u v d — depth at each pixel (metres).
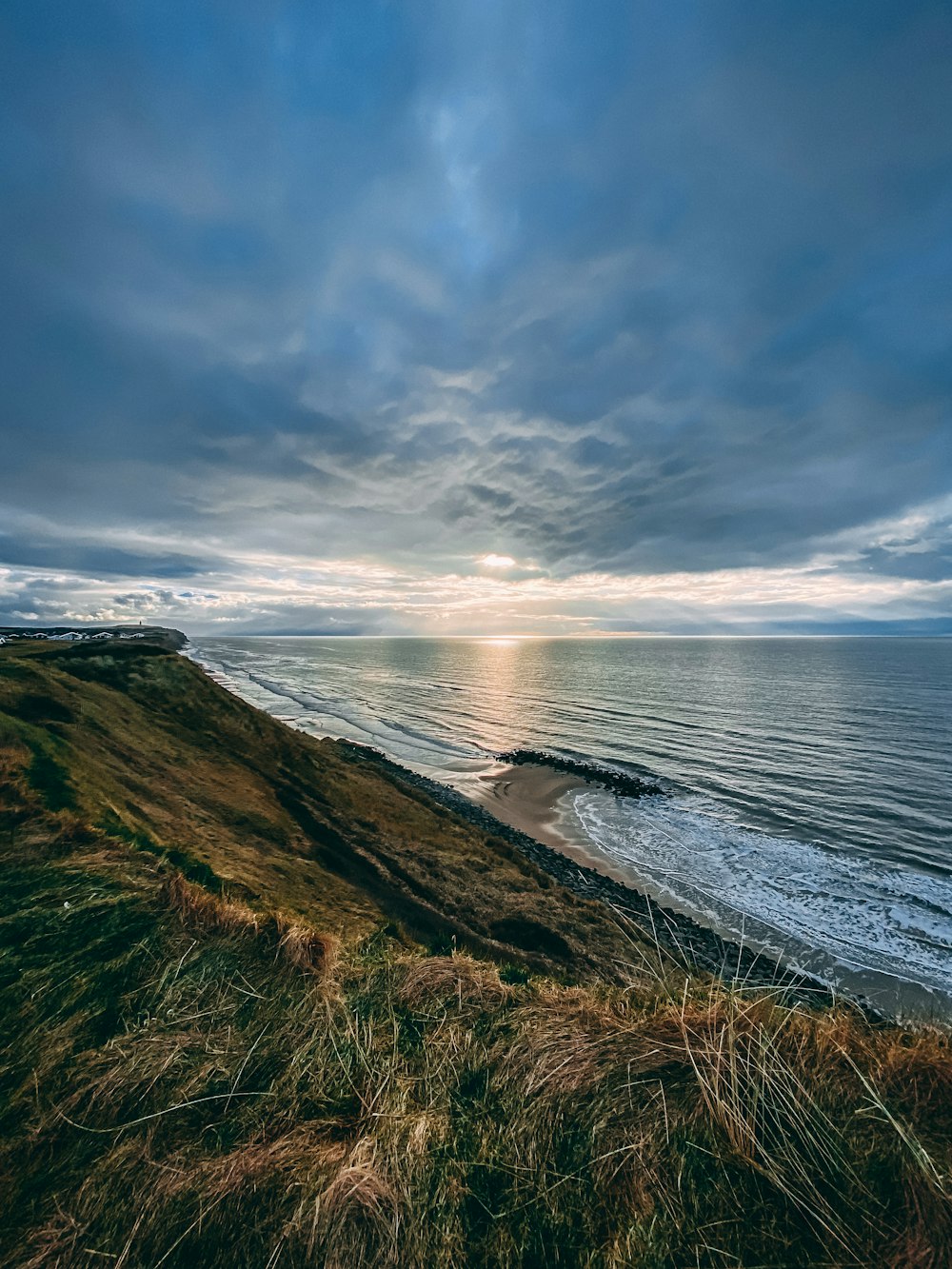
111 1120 2.90
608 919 17.14
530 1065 3.06
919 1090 2.62
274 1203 2.36
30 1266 2.21
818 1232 2.08
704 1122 2.56
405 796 28.59
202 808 16.72
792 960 16.64
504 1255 2.16
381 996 3.91
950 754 43.25
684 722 60.06
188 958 4.38
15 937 4.84
